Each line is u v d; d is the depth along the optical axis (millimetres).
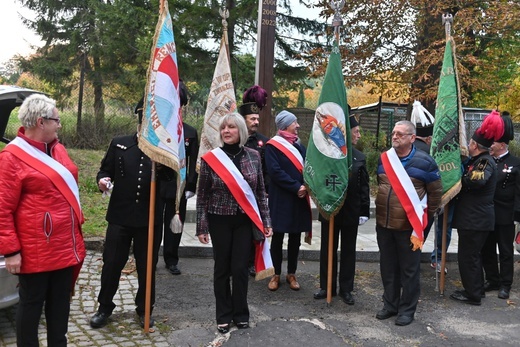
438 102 5605
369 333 4543
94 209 7898
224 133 4297
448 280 6234
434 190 4762
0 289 3904
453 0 12523
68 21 17984
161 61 4227
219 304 4359
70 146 12594
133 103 17188
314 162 5031
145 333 4277
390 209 4789
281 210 5449
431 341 4430
